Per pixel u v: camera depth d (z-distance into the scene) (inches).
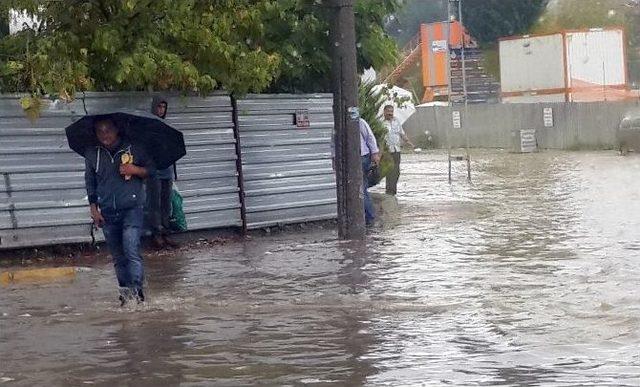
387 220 799.1
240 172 708.7
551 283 484.1
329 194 768.3
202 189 688.4
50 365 354.0
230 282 516.4
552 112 2226.9
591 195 1003.3
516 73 2544.3
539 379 318.0
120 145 458.3
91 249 642.2
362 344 372.5
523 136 2149.4
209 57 671.1
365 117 921.5
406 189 1151.6
